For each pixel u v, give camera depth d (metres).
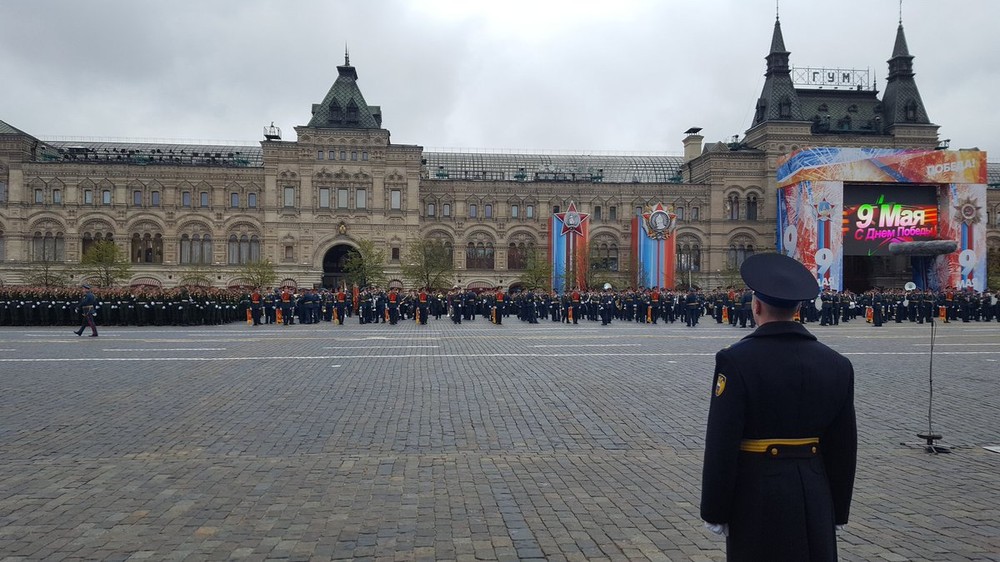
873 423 15.44
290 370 22.58
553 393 18.53
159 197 95.00
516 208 104.38
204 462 11.77
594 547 8.15
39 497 9.88
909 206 94.31
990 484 10.91
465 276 102.12
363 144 95.75
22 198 92.19
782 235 98.31
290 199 95.00
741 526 4.96
